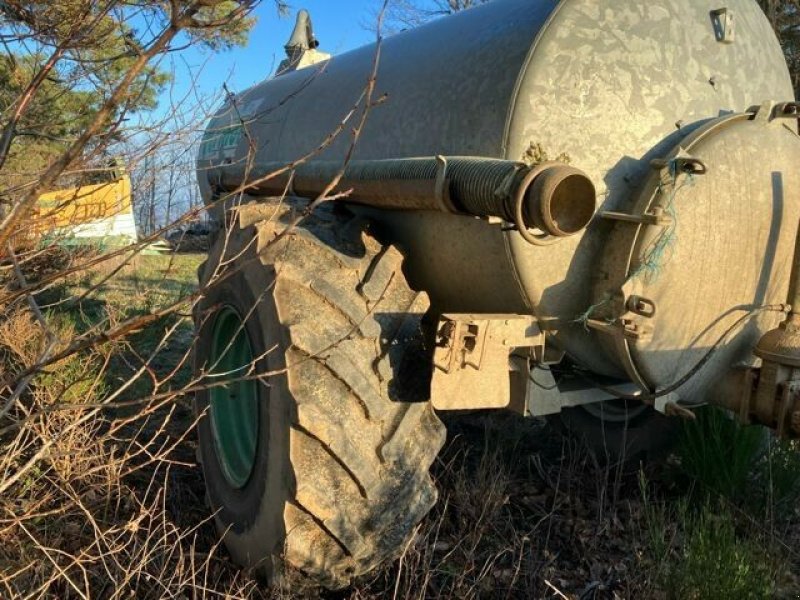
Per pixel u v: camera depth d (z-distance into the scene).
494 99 2.62
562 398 2.80
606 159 2.60
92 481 3.12
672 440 3.76
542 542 3.15
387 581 2.69
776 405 2.60
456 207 2.40
